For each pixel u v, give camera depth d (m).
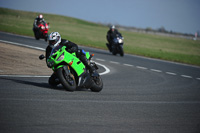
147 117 20.66
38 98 23.31
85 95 26.61
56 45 26.72
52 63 26.20
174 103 26.62
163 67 59.22
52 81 28.58
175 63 71.19
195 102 27.81
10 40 74.81
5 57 45.25
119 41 73.25
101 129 16.95
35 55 52.38
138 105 24.50
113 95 28.05
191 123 19.84
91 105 22.77
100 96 26.94
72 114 19.56
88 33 171.75
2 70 36.09
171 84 38.69
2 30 108.50
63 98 24.20
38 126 16.45
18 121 17.02
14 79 31.45
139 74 46.09
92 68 28.42
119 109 22.38
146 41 168.38
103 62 57.78
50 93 25.69
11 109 19.36
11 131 15.32
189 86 38.22
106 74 42.88
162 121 19.88
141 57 77.50
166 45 154.75
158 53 95.81
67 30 174.38
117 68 51.16
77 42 99.00
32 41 82.06
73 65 26.72
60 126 16.80
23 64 42.09
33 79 32.72
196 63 77.19
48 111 19.72
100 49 88.69
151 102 26.27
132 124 18.56
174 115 21.89
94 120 18.67
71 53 27.52
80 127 16.95
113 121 18.86
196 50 143.75
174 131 17.75
